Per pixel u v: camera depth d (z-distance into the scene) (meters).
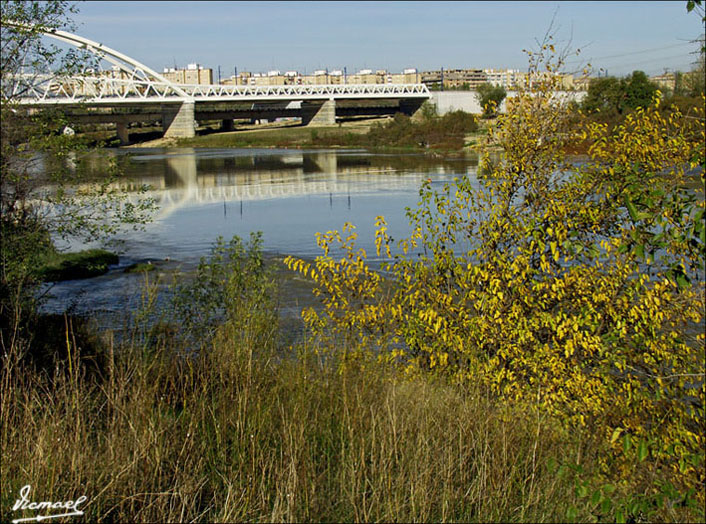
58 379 4.87
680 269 4.54
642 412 5.66
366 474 4.29
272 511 3.97
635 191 5.14
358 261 7.57
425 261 7.59
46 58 11.77
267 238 29.19
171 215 37.31
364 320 7.33
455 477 4.52
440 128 97.00
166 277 21.12
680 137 6.55
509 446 4.86
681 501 4.10
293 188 50.53
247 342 5.94
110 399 4.66
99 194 12.57
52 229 12.07
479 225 7.45
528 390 6.34
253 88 129.25
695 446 4.96
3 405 4.36
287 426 4.68
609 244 6.64
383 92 129.50
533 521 4.19
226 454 4.68
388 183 51.62
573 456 4.97
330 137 106.75
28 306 9.48
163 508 3.91
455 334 6.93
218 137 118.12
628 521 4.24
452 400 5.65
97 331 8.65
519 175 7.45
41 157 11.88
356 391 5.21
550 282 6.83
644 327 6.24
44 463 3.96
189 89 128.00
